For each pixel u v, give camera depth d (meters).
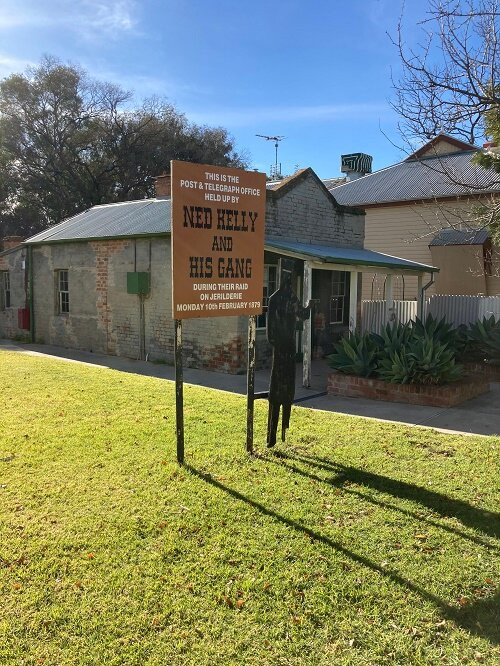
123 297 13.72
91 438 6.22
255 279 5.88
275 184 13.80
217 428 6.69
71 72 36.41
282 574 3.48
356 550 3.79
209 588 3.34
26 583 3.38
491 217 6.45
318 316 14.12
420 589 3.34
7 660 2.74
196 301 5.45
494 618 3.08
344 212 14.61
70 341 15.65
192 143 39.44
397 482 5.01
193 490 4.77
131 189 38.00
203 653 2.81
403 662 2.75
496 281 18.44
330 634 2.95
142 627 3.00
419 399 8.38
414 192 20.75
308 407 8.16
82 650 2.82
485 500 4.62
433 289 19.72
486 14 5.24
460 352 11.57
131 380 10.05
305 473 5.21
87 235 14.42
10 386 9.28
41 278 16.69
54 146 36.47
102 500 4.55
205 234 5.49
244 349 11.41
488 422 7.29
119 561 3.62
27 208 37.19
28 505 4.45
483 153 8.05
